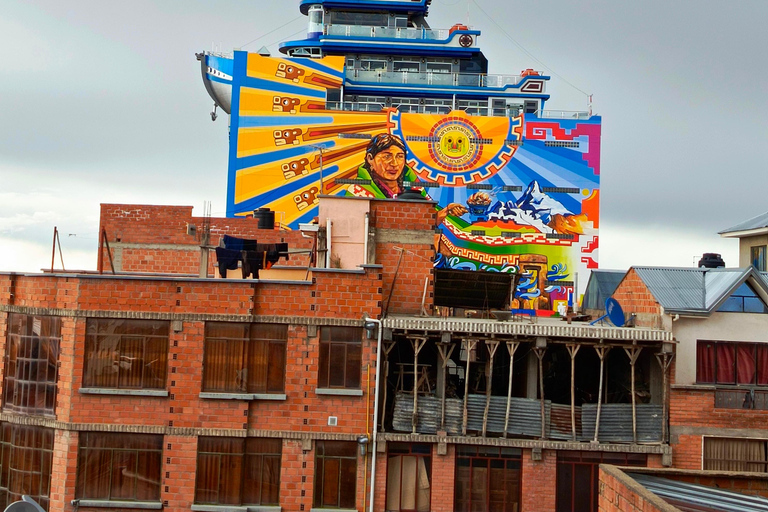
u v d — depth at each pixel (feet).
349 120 310.04
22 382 112.27
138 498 108.27
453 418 110.93
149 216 179.32
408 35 354.54
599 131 312.91
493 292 125.08
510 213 309.42
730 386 112.27
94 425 108.27
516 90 342.03
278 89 311.47
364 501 108.17
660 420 111.24
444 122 311.27
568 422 110.83
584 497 109.70
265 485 108.58
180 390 108.78
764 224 198.59
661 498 67.21
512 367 110.11
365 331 109.60
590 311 149.07
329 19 362.12
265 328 109.91
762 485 77.71
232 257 128.67
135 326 109.70
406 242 127.54
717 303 112.78
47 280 111.96
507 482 110.01
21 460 111.45
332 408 109.19
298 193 306.76
